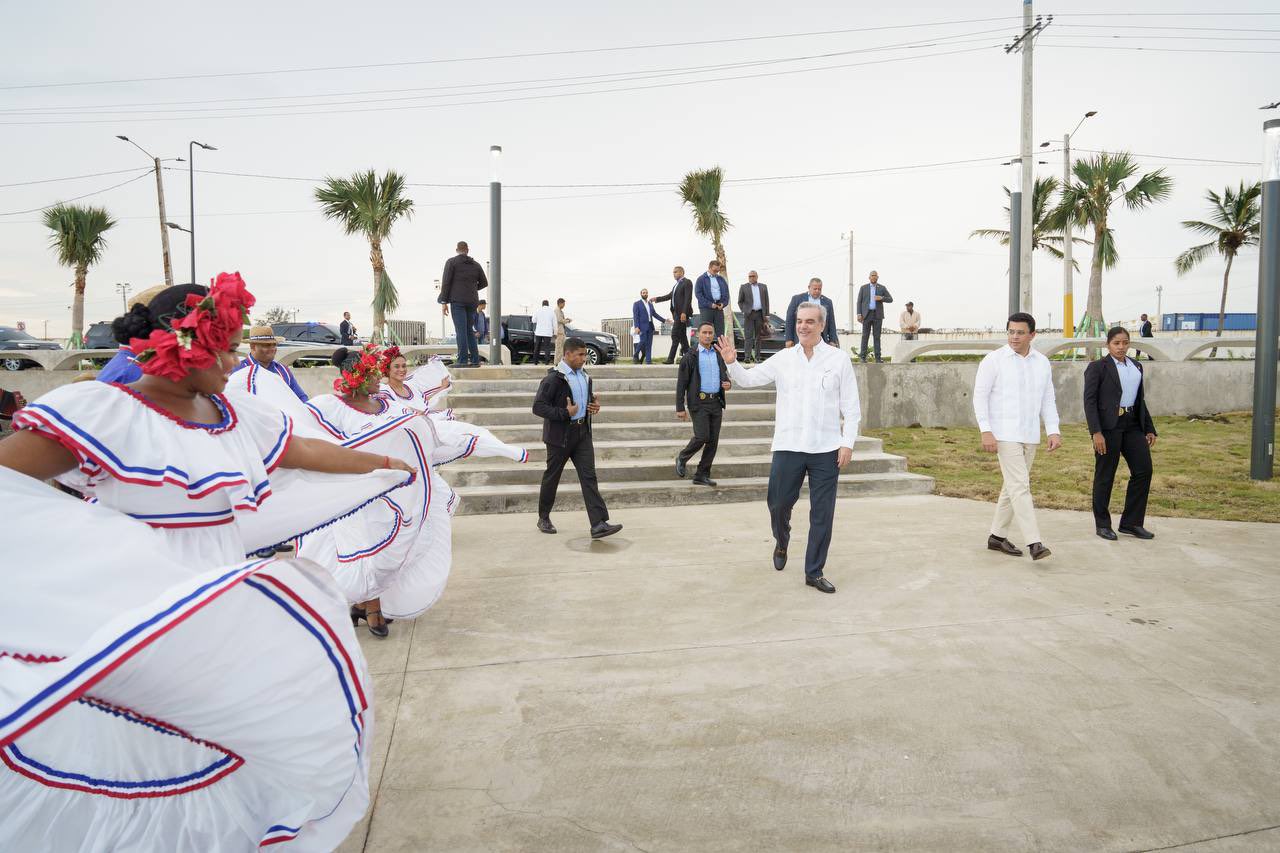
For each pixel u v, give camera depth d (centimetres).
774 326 1909
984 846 246
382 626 423
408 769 289
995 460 1047
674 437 970
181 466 188
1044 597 489
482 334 1945
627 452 901
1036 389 575
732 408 1039
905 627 437
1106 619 450
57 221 3145
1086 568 555
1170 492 849
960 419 1365
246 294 196
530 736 315
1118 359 639
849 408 505
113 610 167
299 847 183
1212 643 414
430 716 331
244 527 235
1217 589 507
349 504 249
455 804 267
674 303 1471
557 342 1819
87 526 168
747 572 549
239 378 390
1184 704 343
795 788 278
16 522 161
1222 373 1518
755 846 245
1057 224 2742
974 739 312
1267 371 911
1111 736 315
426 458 426
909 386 1345
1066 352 1714
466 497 757
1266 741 311
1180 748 306
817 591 504
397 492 404
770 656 397
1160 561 574
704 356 812
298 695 178
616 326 2755
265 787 182
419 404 527
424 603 431
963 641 416
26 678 151
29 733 163
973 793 275
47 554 163
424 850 241
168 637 159
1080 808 266
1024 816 262
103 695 161
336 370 1282
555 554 600
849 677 371
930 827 256
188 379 194
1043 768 291
